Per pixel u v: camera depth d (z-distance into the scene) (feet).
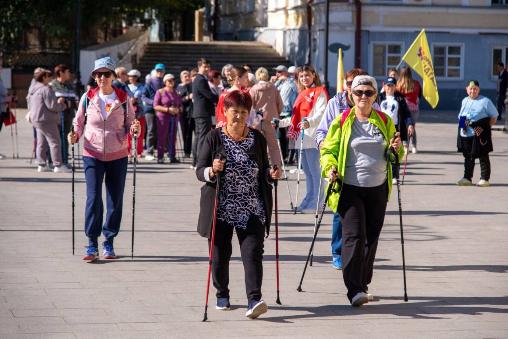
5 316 50.47
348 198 54.75
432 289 58.54
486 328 49.65
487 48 261.44
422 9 257.34
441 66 260.62
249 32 330.34
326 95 86.17
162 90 136.36
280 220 84.64
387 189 55.72
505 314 52.60
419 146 164.55
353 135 55.06
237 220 51.44
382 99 120.57
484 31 260.62
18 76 264.72
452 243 74.33
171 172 124.06
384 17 256.11
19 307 52.37
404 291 55.93
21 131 184.85
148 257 66.85
